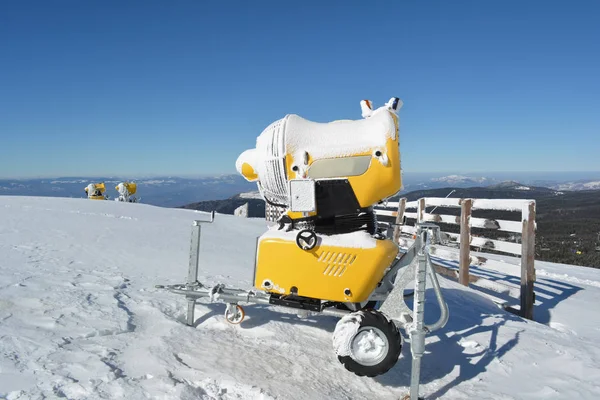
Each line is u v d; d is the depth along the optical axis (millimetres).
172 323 3572
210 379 2639
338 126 3352
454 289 6000
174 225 11617
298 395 2590
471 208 7016
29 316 3400
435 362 3398
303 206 3195
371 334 2875
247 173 3607
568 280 8641
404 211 9727
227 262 6961
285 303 3307
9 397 2217
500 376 3219
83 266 5562
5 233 7957
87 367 2609
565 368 3420
